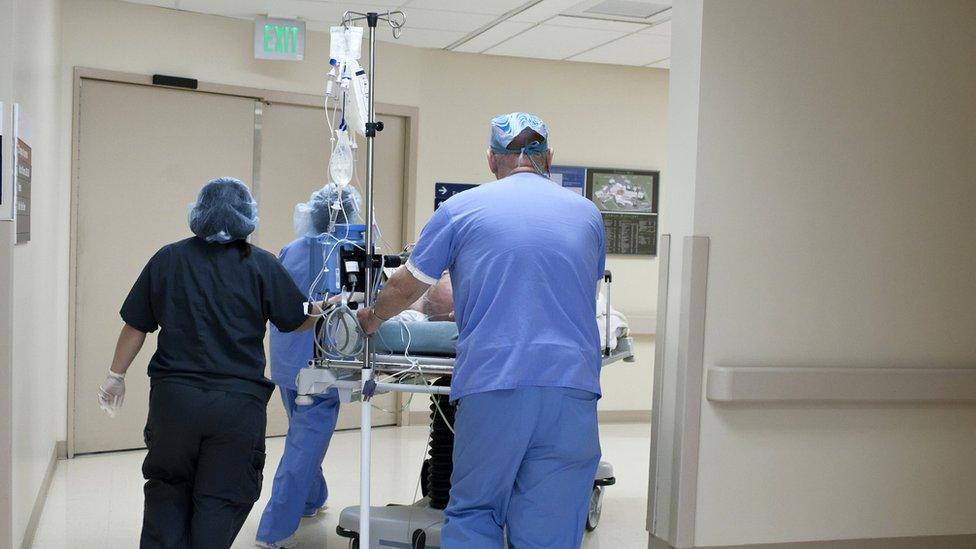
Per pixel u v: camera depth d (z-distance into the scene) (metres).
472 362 2.36
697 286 3.11
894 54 3.34
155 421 2.66
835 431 3.31
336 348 2.63
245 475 2.70
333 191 3.53
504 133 2.61
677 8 3.25
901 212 3.38
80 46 5.16
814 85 3.24
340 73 2.84
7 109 2.86
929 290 3.42
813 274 3.27
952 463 3.46
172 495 2.73
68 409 5.20
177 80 5.38
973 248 3.47
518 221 2.44
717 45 3.13
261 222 5.78
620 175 6.80
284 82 5.76
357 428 6.26
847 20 3.28
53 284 4.64
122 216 5.34
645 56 6.35
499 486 2.36
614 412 6.90
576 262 2.45
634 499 4.68
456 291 2.49
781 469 3.25
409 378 3.01
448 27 5.65
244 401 2.68
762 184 3.19
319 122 5.95
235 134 5.65
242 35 5.60
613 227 6.82
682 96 3.21
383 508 3.32
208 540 2.62
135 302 2.74
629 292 6.91
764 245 3.20
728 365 3.17
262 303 2.78
